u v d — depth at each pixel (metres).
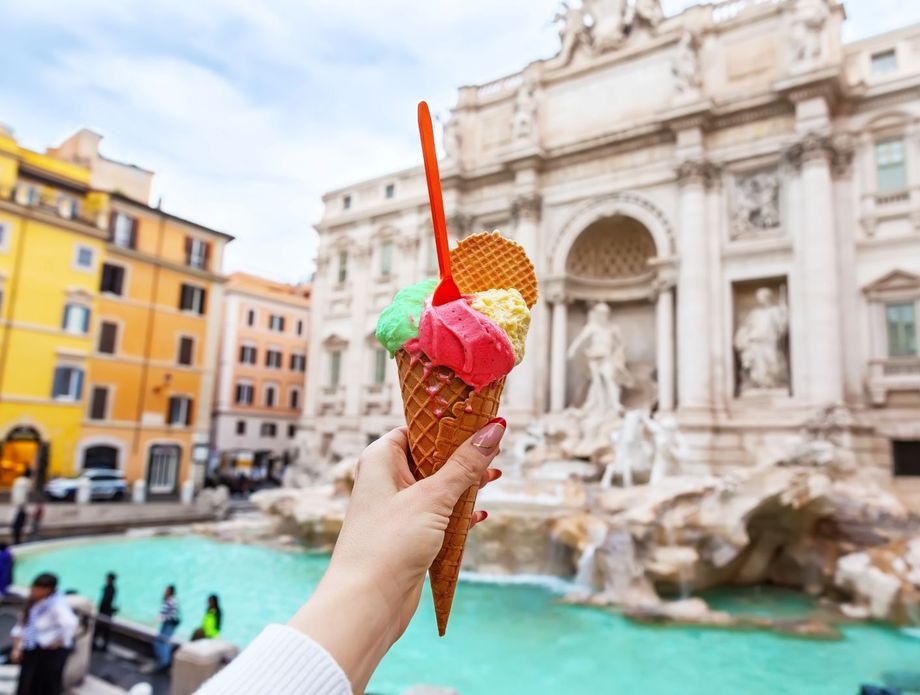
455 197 36.22
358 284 41.75
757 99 26.67
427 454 2.14
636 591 14.63
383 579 1.50
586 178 31.81
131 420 37.28
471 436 1.88
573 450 25.05
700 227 27.39
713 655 11.41
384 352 39.91
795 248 25.39
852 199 25.20
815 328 24.09
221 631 12.99
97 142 42.09
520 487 19.59
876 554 15.22
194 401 40.84
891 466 23.09
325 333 43.09
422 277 38.69
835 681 10.27
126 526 27.03
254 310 54.97
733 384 26.42
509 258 2.56
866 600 14.30
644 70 31.34
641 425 21.73
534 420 30.06
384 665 10.84
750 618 13.40
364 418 39.12
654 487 17.72
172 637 10.75
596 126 32.22
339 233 43.91
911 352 23.62
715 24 29.33
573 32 33.88
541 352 31.34
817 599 16.08
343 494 24.14
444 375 2.07
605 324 29.19
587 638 12.23
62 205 35.03
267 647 1.30
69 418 34.06
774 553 18.08
